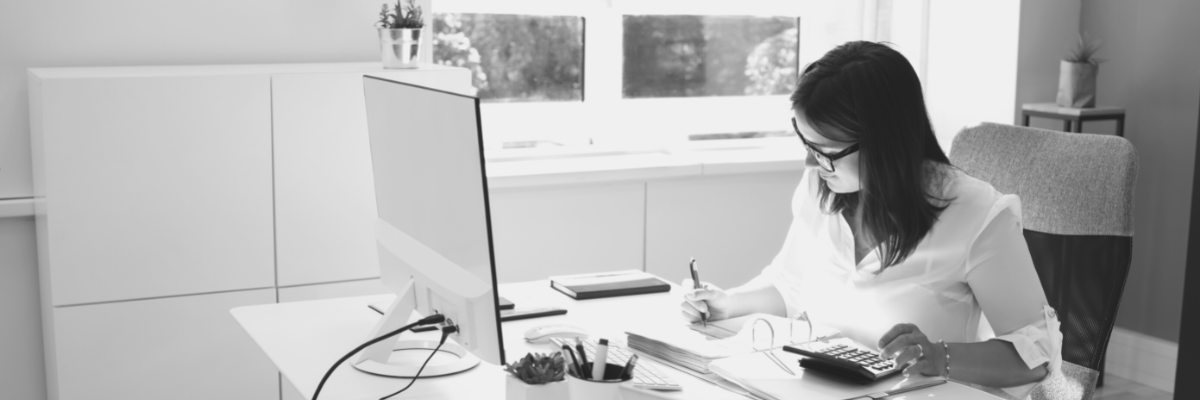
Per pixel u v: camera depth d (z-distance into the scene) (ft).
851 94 5.24
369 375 5.17
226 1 8.67
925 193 5.52
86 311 7.49
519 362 4.43
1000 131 6.80
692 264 6.23
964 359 5.08
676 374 5.18
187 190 7.63
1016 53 11.18
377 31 9.28
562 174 9.71
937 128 11.94
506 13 10.37
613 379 4.35
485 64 10.41
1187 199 11.01
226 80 7.60
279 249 8.02
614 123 11.13
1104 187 6.14
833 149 5.42
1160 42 11.05
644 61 11.24
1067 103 10.84
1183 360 8.36
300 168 7.97
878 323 5.91
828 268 6.18
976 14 11.44
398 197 5.37
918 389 4.84
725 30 11.62
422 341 5.70
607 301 6.67
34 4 8.06
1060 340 5.37
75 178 7.28
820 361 4.89
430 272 4.93
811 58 11.23
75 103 7.19
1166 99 11.07
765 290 6.56
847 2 11.10
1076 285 6.20
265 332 5.91
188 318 7.82
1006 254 5.46
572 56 10.87
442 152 4.66
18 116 8.16
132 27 8.41
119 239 7.49
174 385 7.88
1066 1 11.49
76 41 8.25
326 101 7.97
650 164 10.30
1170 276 11.30
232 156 7.73
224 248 7.83
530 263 9.87
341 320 6.19
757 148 11.88
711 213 10.66
